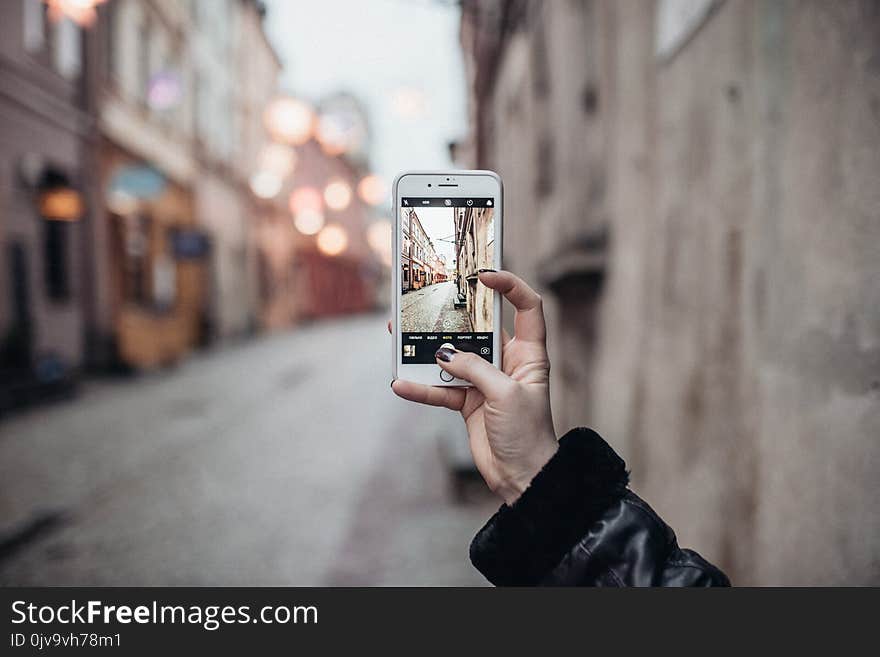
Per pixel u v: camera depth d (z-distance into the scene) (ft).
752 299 8.18
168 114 60.64
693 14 10.21
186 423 33.01
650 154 12.61
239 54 84.79
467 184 4.68
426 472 23.57
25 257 37.76
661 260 11.87
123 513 19.63
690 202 10.48
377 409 37.45
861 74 5.90
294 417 35.27
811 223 6.76
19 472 23.66
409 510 19.27
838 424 6.17
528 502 3.21
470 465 19.76
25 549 16.99
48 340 40.32
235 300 84.89
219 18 76.84
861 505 5.75
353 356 70.18
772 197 7.68
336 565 15.34
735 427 8.63
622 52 14.46
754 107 8.19
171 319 62.08
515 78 28.63
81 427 31.53
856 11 5.98
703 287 9.88
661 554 3.11
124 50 51.47
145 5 55.47
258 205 95.25
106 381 45.62
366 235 186.91
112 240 50.01
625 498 3.22
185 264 66.85
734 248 8.77
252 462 25.53
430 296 4.61
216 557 16.10
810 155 6.80
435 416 34.58
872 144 5.71
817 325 6.60
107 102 48.52
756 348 8.04
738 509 8.45
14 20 37.17
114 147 50.01
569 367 20.13
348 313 169.48
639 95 13.29
